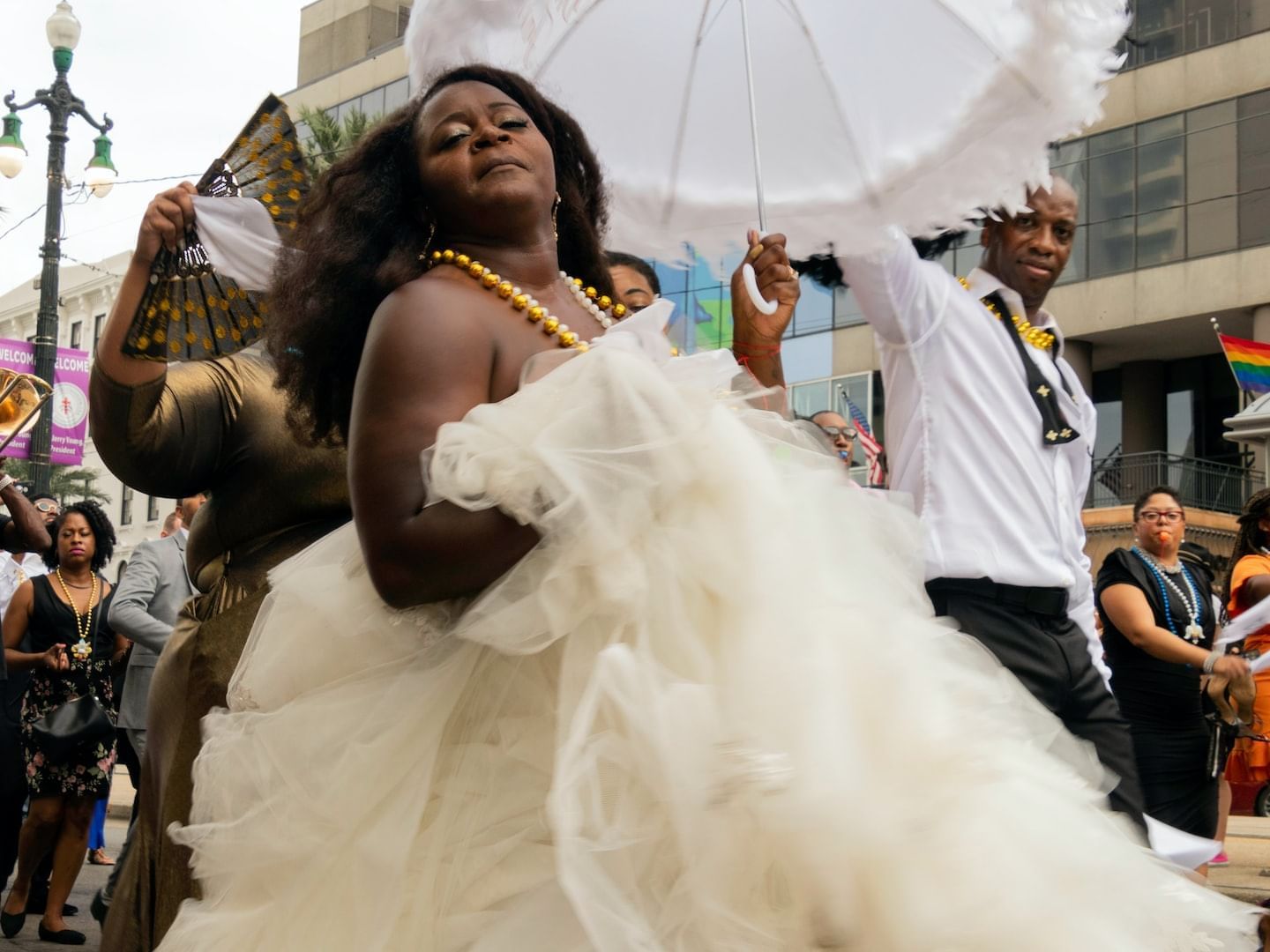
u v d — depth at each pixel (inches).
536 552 73.8
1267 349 872.9
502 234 89.2
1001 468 148.6
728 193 145.3
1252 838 390.9
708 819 66.9
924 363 151.0
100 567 267.9
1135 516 229.6
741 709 68.9
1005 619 145.4
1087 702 149.0
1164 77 1036.5
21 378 271.9
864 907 66.7
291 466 113.8
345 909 73.9
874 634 74.3
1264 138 998.4
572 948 67.9
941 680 78.4
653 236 145.4
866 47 141.1
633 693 69.2
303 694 81.5
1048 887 72.1
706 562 72.8
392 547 74.6
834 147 144.9
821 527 79.0
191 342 113.5
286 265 95.1
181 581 264.8
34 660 247.3
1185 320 1040.8
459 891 71.5
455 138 89.0
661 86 141.5
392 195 91.7
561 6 127.3
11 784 223.1
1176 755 211.8
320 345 91.9
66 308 1716.3
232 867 79.0
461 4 119.3
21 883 247.1
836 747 68.2
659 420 75.2
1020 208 143.8
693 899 66.4
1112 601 214.8
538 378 81.4
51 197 687.1
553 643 74.3
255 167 116.8
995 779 73.0
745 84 142.4
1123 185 1059.3
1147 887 77.9
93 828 343.9
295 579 83.8
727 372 81.1
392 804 73.4
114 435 109.8
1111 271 1065.5
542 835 71.2
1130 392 1171.9
